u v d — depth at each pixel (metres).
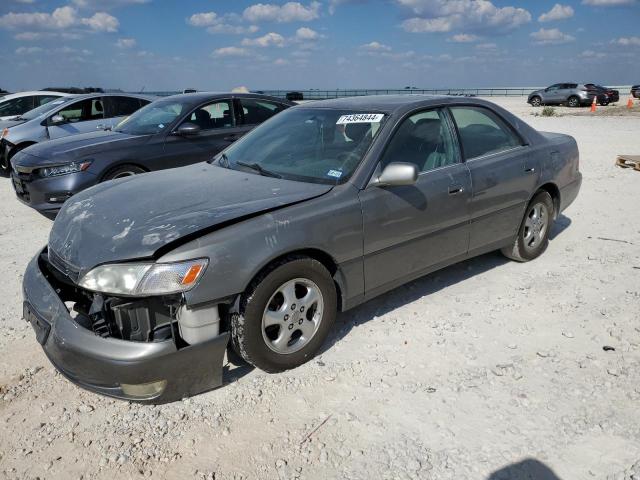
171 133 7.22
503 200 4.54
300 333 3.40
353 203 3.48
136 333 2.96
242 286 2.98
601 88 33.56
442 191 4.00
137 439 2.81
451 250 4.25
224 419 2.95
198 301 2.85
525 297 4.39
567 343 3.67
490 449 2.68
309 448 2.72
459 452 2.66
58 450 2.75
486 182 4.34
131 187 3.76
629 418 2.88
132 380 2.79
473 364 3.42
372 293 3.77
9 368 3.49
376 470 2.56
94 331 2.95
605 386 3.16
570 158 5.30
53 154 6.59
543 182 4.91
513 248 4.98
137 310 2.93
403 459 2.62
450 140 4.24
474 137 4.45
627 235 6.00
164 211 3.21
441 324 3.95
